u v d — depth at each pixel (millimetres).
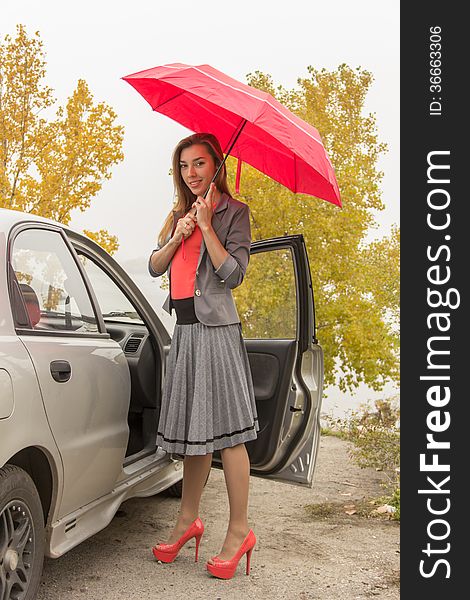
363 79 11742
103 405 3393
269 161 3984
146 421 4246
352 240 10391
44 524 3012
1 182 10148
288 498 5305
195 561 3803
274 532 4418
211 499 5141
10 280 2898
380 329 10727
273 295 4223
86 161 10531
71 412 3070
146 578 3549
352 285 10609
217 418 3568
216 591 3424
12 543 2723
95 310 3609
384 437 6242
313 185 3836
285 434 4082
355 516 4848
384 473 6230
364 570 3805
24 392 2709
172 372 3658
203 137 3656
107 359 3520
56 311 3209
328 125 11344
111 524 4379
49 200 10250
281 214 10141
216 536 4262
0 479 2625
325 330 10648
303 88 11641
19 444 2662
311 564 3859
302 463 4215
